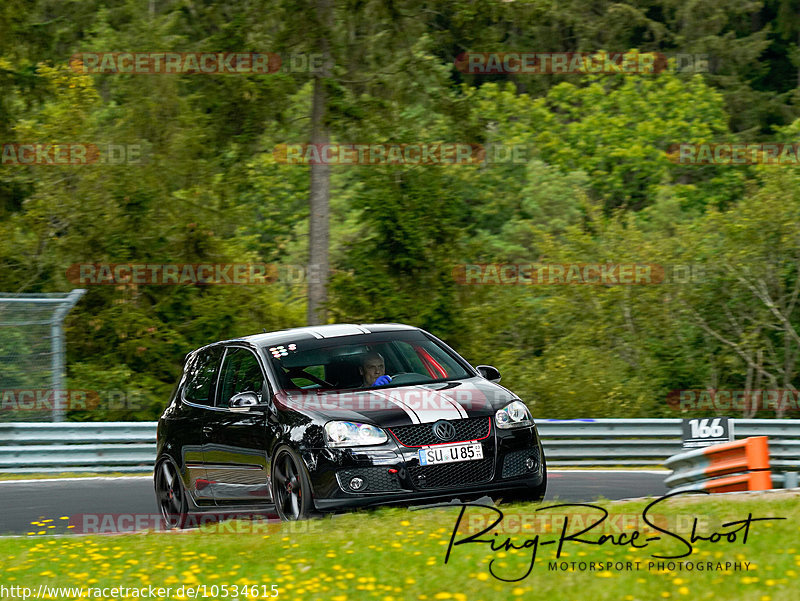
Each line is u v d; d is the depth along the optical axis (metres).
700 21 162.25
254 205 117.25
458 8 84.88
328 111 83.88
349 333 34.19
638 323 97.62
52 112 92.50
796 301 95.06
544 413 83.81
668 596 20.42
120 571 25.56
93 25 108.00
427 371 33.31
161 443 37.28
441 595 21.22
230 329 91.88
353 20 85.44
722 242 95.69
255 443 31.48
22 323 64.62
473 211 125.75
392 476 28.64
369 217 91.38
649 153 137.12
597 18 162.12
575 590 21.12
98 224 91.19
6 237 93.19
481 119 88.00
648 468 54.69
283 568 24.19
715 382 94.06
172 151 88.50
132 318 87.81
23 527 38.94
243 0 84.94
